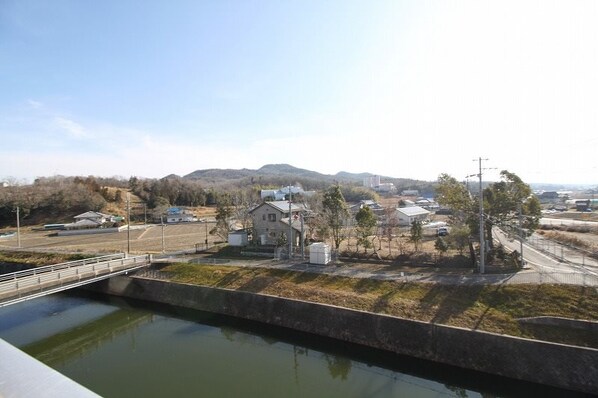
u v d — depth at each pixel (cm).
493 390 1398
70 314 2327
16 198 6819
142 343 1878
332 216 3006
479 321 1598
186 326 2088
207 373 1568
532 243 2955
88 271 2375
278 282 2262
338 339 1764
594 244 2970
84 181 8981
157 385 1474
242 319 2098
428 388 1451
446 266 2383
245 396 1391
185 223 6744
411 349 1580
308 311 1892
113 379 1525
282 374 1561
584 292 1672
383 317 1675
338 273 2289
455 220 2603
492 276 2048
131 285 2603
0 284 1909
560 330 1478
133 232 5466
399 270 2341
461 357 1474
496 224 2400
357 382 1498
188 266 2702
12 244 4403
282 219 3366
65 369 1631
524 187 2428
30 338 1992
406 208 5588
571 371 1293
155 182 9875
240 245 3359
